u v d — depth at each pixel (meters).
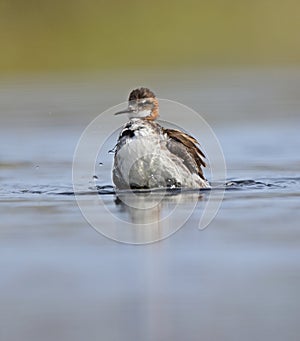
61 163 19.91
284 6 41.38
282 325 9.89
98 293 10.88
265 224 13.77
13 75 37.50
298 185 16.89
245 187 16.73
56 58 38.62
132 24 40.06
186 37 40.31
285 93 31.61
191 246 12.77
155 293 10.81
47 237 13.26
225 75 36.41
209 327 9.85
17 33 38.69
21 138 23.72
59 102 30.03
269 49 40.50
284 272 11.49
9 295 10.87
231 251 12.41
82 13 39.75
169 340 9.53
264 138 22.95
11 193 16.55
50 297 10.79
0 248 12.73
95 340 9.55
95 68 38.62
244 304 10.48
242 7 41.28
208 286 11.06
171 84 33.69
